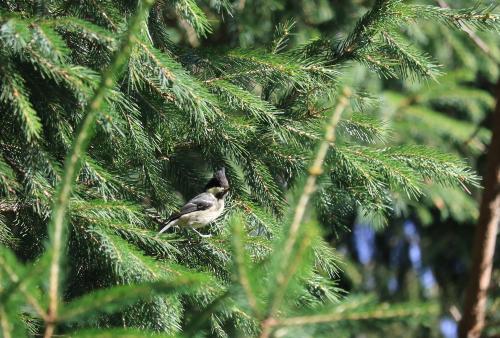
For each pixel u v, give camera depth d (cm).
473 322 806
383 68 961
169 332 779
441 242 1841
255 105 867
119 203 774
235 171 962
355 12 1378
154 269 726
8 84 720
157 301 760
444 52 1585
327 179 876
